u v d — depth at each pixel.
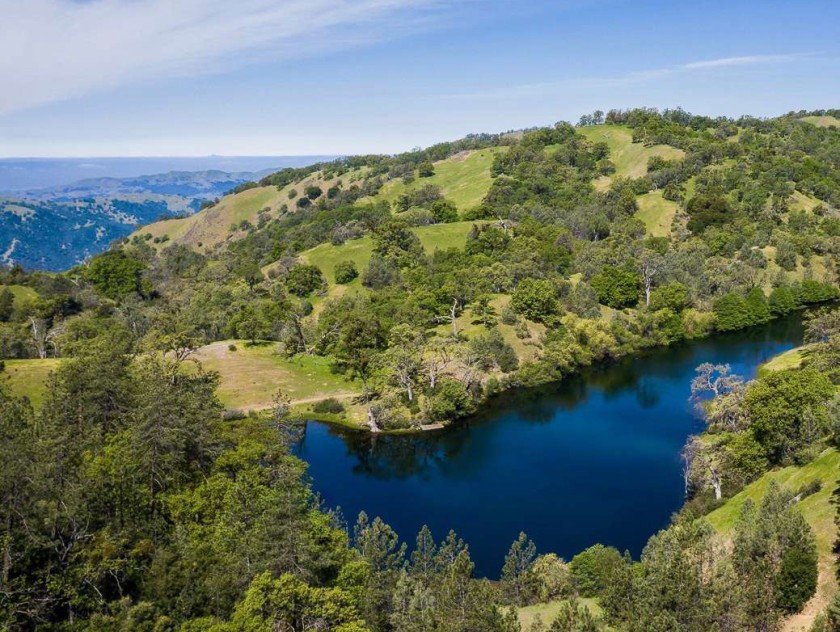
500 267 162.25
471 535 74.44
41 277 199.88
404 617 46.03
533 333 140.50
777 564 44.47
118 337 129.25
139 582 42.91
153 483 56.72
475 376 119.44
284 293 184.00
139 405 66.31
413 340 128.62
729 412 85.44
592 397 119.31
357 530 68.62
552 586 56.41
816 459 62.44
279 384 123.25
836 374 83.00
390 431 108.50
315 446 104.06
